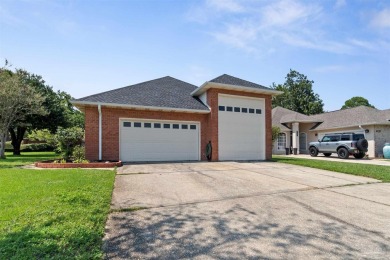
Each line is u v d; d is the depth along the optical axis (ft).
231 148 46.16
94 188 18.95
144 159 42.68
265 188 21.58
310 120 75.61
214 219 13.51
